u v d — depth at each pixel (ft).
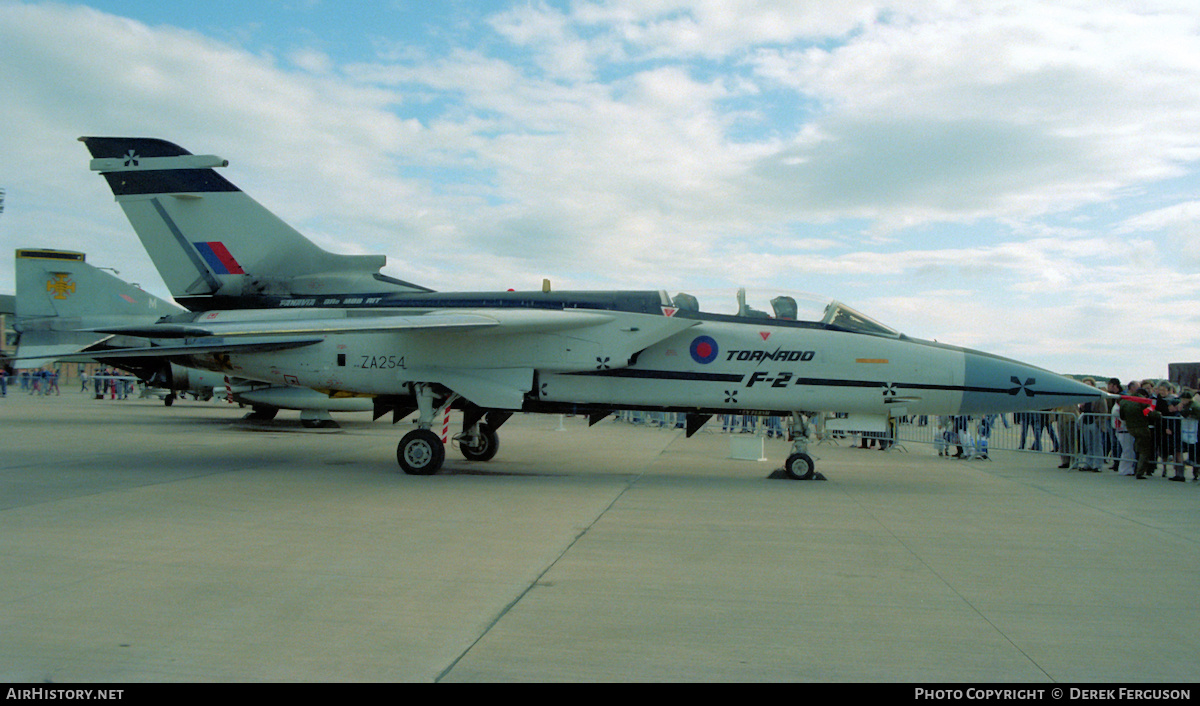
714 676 11.32
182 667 11.33
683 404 35.78
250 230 39.17
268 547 19.31
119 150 39.52
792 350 34.81
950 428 49.96
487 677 11.13
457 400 36.81
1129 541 21.99
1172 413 40.04
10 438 48.96
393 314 36.76
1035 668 11.93
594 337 34.45
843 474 38.14
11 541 19.58
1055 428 49.49
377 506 25.76
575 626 13.56
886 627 13.82
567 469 38.04
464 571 17.30
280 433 56.59
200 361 38.63
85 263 62.03
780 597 15.64
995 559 19.39
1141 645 13.10
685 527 23.00
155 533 20.77
